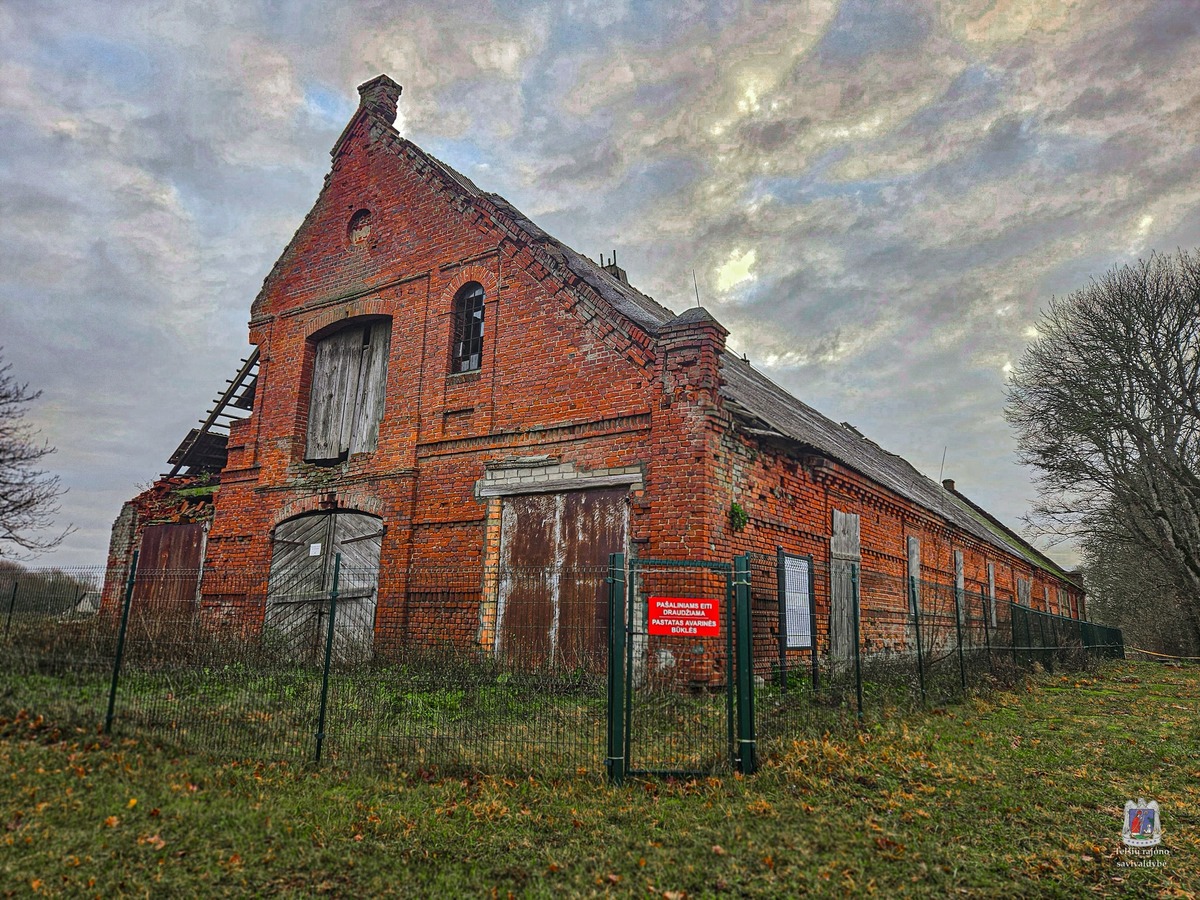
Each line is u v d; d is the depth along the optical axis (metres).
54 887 4.58
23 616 9.60
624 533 11.29
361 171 16.47
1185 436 25.28
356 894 4.76
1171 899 4.81
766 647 11.47
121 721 7.73
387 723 7.93
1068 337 26.61
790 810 5.97
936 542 20.12
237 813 5.74
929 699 10.65
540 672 8.12
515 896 4.77
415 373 14.38
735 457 11.53
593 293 12.43
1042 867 5.18
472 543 12.79
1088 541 30.62
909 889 4.84
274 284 17.23
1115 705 12.08
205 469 19.38
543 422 12.52
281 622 14.06
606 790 6.36
